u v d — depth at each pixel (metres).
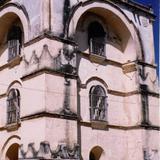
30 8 23.86
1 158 25.38
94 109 24.55
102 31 26.38
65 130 21.67
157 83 27.31
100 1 25.56
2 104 26.36
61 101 21.89
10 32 26.77
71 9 23.83
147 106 26.22
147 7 28.39
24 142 22.11
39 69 21.91
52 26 22.59
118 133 25.55
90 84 24.83
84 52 25.02
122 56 27.28
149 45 27.72
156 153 25.89
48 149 20.72
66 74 22.42
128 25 26.78
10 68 26.17
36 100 21.78
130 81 26.55
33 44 22.88
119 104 26.14
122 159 25.36
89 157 23.77
